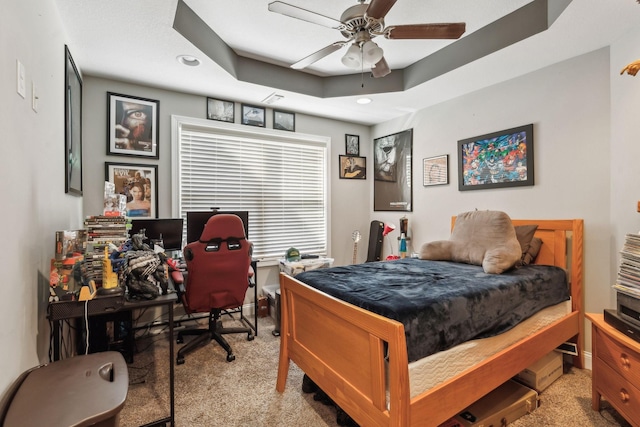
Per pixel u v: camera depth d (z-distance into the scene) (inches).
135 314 118.3
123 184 114.0
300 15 68.4
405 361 47.0
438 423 52.4
